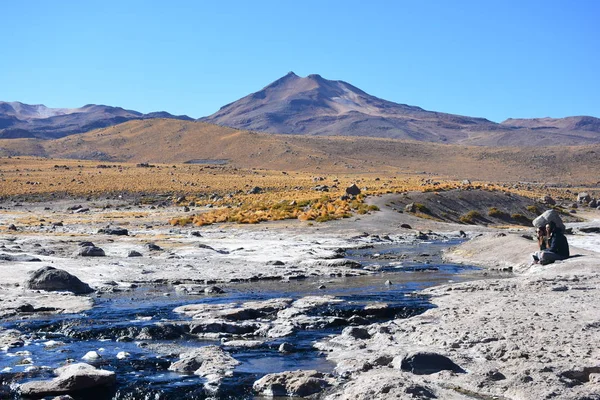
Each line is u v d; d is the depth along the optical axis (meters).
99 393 13.44
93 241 48.41
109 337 18.56
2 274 28.64
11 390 13.55
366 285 28.69
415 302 23.12
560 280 26.83
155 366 15.38
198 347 17.23
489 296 23.27
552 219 33.53
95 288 27.09
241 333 19.06
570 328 17.00
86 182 130.25
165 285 28.69
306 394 13.14
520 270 33.88
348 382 13.38
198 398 13.12
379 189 99.38
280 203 85.12
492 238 43.00
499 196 91.94
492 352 15.16
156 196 116.19
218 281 29.66
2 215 85.25
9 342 17.67
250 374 14.62
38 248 40.62
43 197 113.31
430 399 12.15
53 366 15.30
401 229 63.75
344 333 18.14
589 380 13.12
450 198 86.19
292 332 18.77
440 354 14.68
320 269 33.94
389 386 12.45
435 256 42.91
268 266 34.78
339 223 66.19
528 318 18.48
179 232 60.47
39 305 22.56
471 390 12.98
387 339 17.16
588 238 55.16
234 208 87.75
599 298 21.98
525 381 12.85
